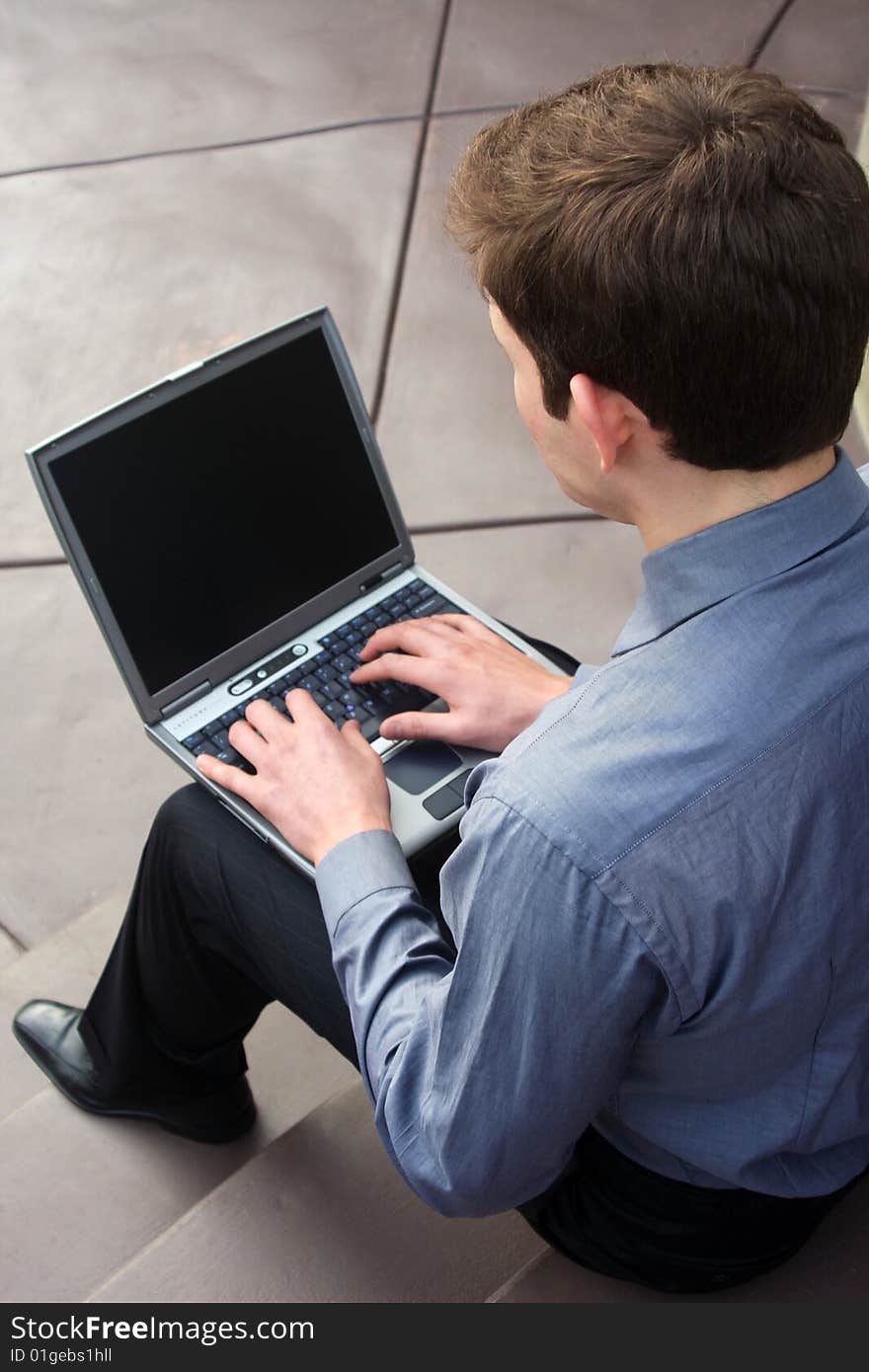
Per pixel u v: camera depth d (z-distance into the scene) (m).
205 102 3.32
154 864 1.35
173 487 1.33
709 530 0.75
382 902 1.03
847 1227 1.12
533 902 0.75
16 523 2.56
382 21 3.45
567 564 2.45
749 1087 0.87
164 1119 1.67
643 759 0.74
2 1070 1.86
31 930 2.05
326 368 1.43
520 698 1.28
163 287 2.93
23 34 3.53
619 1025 0.78
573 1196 1.06
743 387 0.69
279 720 1.22
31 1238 1.63
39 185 3.17
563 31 3.37
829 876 0.75
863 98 3.13
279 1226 1.33
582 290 0.69
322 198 3.08
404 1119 0.90
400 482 2.57
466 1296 1.26
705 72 0.74
